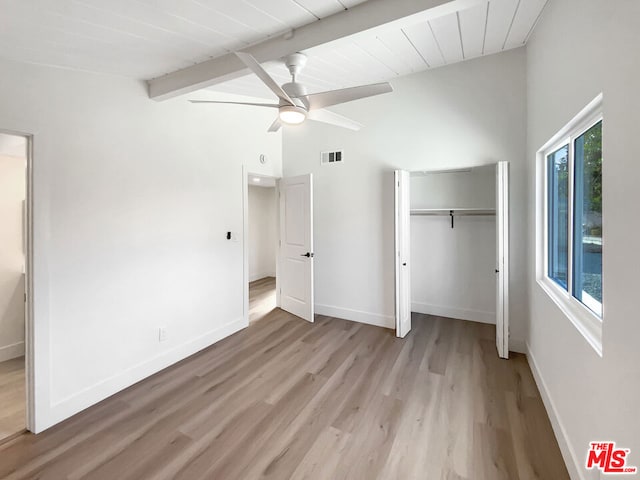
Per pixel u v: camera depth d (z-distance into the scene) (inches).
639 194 42.4
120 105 104.4
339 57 111.0
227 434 83.8
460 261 166.7
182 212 127.0
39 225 85.6
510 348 130.2
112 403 98.6
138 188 110.7
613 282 49.8
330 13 75.0
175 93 106.8
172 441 81.5
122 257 106.3
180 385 108.5
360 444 79.5
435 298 174.6
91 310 98.1
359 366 119.9
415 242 177.8
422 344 138.3
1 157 126.2
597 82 55.2
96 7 64.1
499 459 74.0
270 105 85.7
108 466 73.5
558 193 93.7
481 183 158.6
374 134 157.1
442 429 84.5
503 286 123.3
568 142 78.2
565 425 73.7
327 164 171.6
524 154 123.4
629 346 45.2
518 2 86.1
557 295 88.1
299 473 70.9
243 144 157.1
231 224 151.0
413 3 69.0
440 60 123.6
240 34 80.6
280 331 155.8
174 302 124.6
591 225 67.7
